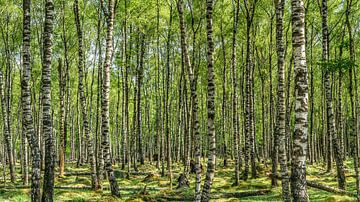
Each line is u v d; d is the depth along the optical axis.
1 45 31.34
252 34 28.70
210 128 13.89
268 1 27.41
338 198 15.92
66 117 35.66
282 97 15.34
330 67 14.48
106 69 18.75
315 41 35.75
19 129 43.88
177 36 35.47
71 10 29.92
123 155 35.47
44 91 13.27
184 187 22.89
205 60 34.78
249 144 25.38
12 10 26.92
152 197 18.50
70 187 23.08
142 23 29.31
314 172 30.17
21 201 17.95
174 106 54.97
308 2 26.28
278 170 29.56
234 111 24.09
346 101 42.66
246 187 21.50
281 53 15.97
